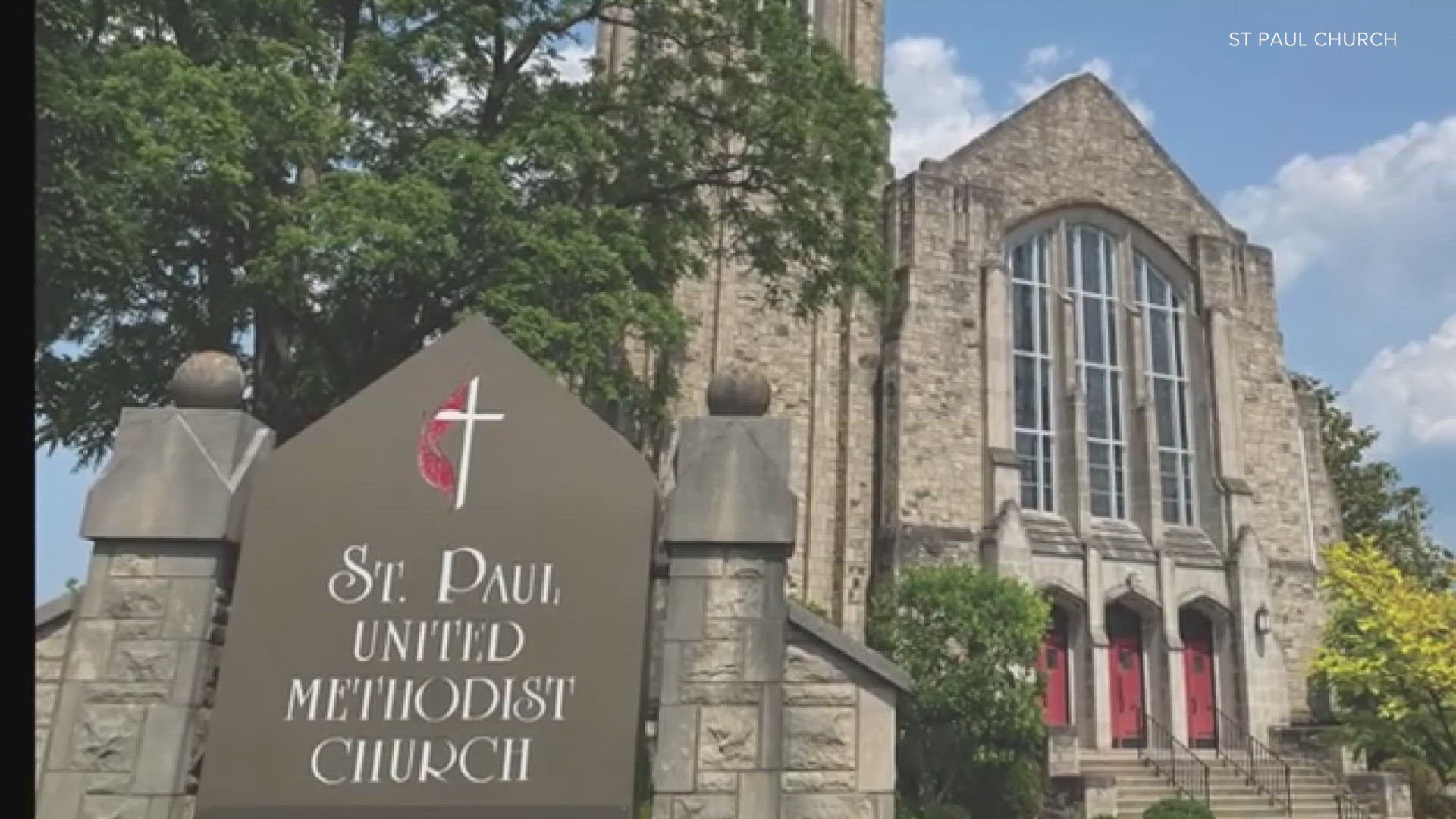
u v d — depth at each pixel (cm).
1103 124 2823
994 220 2589
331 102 1288
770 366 2336
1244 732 2462
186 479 696
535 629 659
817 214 1705
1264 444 2764
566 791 632
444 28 1389
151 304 1448
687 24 1664
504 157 1327
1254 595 2561
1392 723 2292
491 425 697
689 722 677
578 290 1330
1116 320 2736
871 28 2619
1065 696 2402
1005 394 2470
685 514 704
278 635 657
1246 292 2862
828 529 2291
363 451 692
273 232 1280
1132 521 2605
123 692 667
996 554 2316
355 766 635
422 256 1214
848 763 691
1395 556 3378
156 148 1089
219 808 627
